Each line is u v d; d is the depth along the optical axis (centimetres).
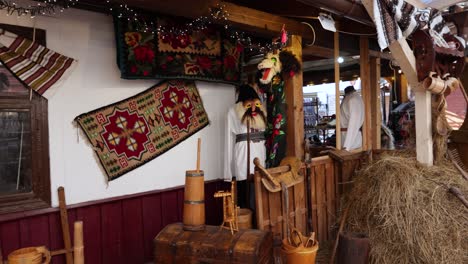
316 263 330
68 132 297
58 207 289
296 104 368
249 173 355
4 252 262
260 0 367
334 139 595
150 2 257
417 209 273
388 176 296
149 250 344
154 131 347
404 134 649
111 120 320
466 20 331
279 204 322
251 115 361
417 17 274
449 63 308
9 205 268
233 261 256
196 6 280
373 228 297
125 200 329
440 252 262
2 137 267
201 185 288
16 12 268
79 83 303
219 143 405
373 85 533
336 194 393
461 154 357
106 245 317
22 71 270
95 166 312
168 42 343
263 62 352
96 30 312
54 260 286
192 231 283
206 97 392
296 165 338
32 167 279
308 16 348
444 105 295
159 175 353
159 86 352
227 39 390
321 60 671
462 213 273
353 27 422
